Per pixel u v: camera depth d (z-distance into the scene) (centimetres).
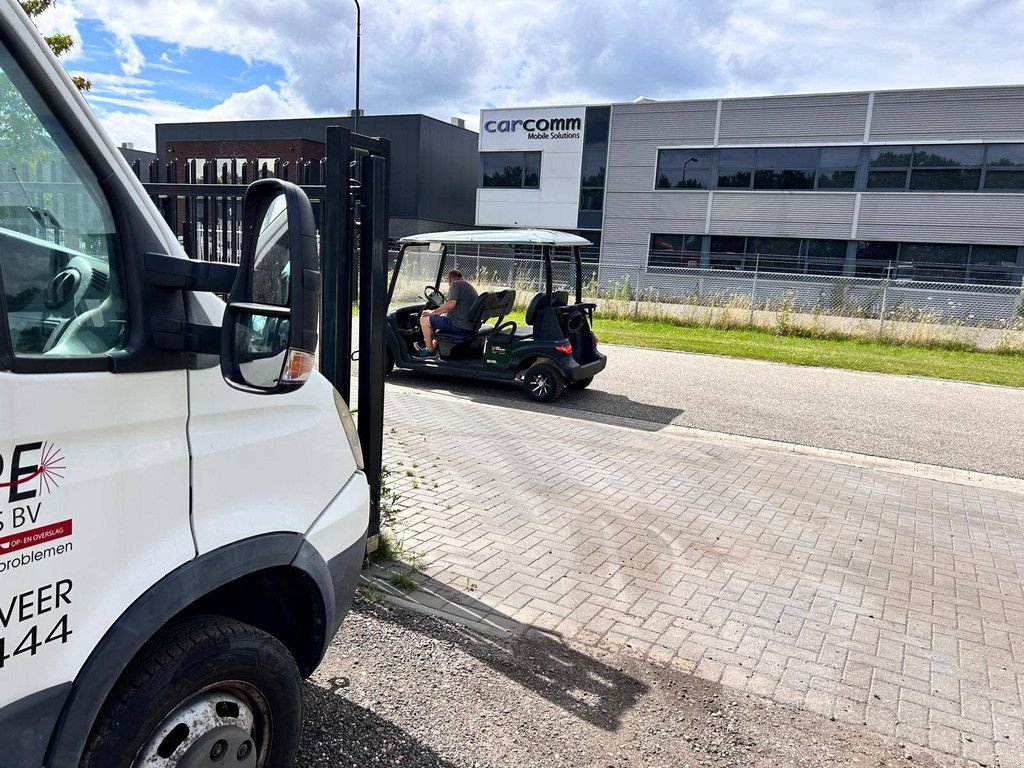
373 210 372
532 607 384
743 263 3059
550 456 672
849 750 285
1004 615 403
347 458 248
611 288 2045
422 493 548
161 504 175
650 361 1270
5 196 148
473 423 783
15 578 145
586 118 3241
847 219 2858
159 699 177
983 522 554
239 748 200
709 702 311
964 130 2641
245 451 198
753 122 2952
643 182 3186
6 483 142
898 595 422
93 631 161
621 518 522
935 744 291
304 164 373
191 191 360
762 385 1081
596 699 308
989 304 2206
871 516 556
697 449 727
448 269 1152
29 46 146
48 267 153
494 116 3394
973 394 1072
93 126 158
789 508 565
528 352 892
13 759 150
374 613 366
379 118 3362
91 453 158
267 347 176
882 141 2759
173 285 167
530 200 3403
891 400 1008
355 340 920
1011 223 2617
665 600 400
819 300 1872
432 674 318
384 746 270
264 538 203
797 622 384
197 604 221
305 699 294
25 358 144
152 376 169
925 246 2761
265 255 168
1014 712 314
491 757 269
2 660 145
